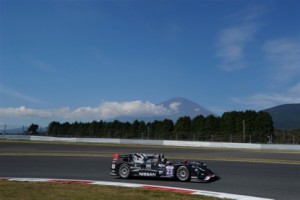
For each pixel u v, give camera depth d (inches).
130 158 595.5
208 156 1045.8
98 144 1707.7
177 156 1035.9
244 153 1204.5
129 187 473.4
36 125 2466.8
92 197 383.2
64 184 487.5
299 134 1892.2
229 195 436.8
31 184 481.1
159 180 569.9
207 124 2640.3
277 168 716.7
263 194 447.2
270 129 2481.5
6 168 725.9
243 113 2551.7
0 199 366.9
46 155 1017.5
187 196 406.3
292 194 448.1
